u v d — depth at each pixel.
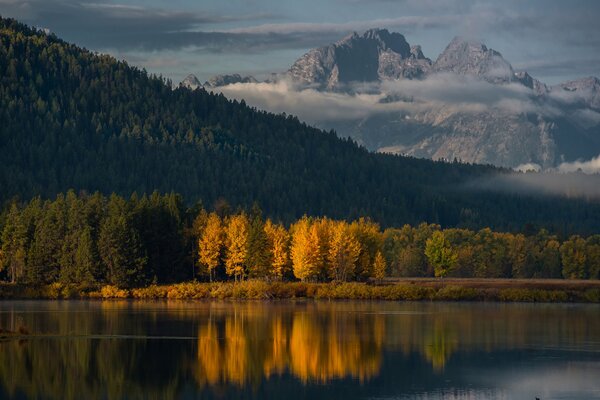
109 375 115.50
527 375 118.94
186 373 117.50
